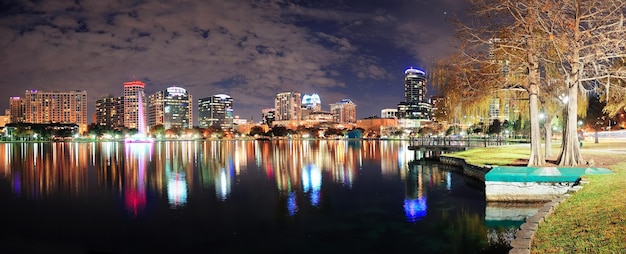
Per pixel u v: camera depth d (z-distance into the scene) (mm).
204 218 27922
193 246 22250
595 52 32500
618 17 31297
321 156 91562
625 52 33281
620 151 45812
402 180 44656
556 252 14289
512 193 28422
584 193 21891
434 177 46469
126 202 33719
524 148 61406
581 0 31766
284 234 24016
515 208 27812
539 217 18672
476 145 76625
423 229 24219
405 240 22312
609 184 23094
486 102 43875
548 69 38844
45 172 57875
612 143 66375
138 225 26438
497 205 28625
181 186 42375
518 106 48969
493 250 20406
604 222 16266
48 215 29266
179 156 95188
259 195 36250
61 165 69938
